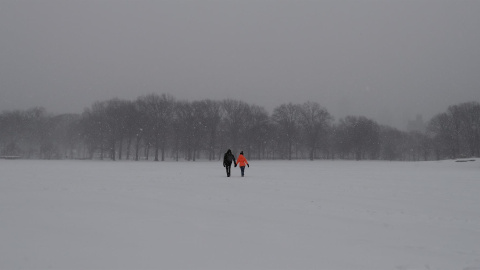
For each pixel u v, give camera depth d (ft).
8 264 21.47
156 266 21.63
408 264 22.86
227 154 89.51
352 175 105.91
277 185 68.80
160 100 308.60
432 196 54.80
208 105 325.42
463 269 22.12
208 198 48.73
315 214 38.34
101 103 335.88
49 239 26.73
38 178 77.51
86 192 52.85
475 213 40.32
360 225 33.37
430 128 363.76
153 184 67.31
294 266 22.11
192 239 27.45
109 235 28.12
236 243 26.66
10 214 35.32
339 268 21.94
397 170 144.05
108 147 310.86
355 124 381.81
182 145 310.24
